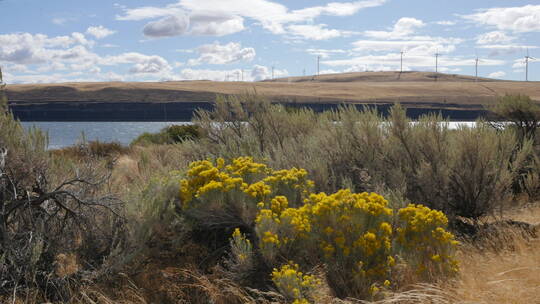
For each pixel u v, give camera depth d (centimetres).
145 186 560
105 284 435
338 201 424
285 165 677
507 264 464
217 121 872
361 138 702
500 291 390
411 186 664
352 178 680
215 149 834
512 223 630
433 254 438
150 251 482
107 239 484
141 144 1981
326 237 426
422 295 371
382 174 679
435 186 648
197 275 440
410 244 432
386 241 418
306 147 748
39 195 479
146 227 466
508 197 715
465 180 650
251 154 731
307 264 446
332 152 718
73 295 406
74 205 494
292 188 523
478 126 684
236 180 490
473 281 412
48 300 405
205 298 412
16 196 444
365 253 408
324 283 416
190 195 507
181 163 817
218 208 480
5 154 438
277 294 381
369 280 400
